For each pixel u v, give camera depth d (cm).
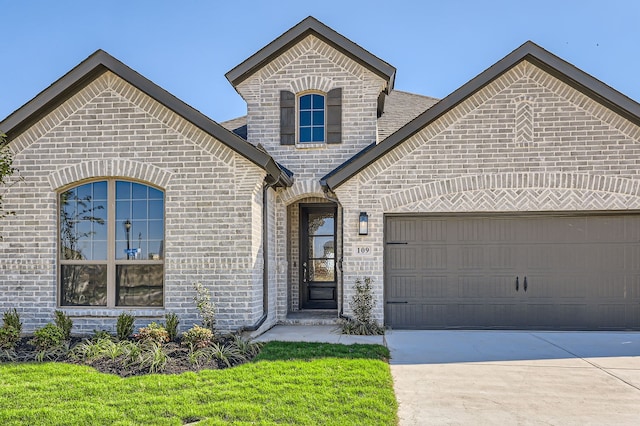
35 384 625
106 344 820
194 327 867
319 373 681
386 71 1205
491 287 1113
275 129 1248
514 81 1090
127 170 1005
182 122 1002
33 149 1020
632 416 550
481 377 705
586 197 1075
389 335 1032
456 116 1099
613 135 1072
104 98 1016
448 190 1098
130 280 1009
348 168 1093
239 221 984
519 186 1086
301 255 1367
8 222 1010
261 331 1041
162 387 614
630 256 1090
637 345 927
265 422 504
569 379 695
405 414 554
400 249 1128
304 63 1251
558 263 1102
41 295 999
